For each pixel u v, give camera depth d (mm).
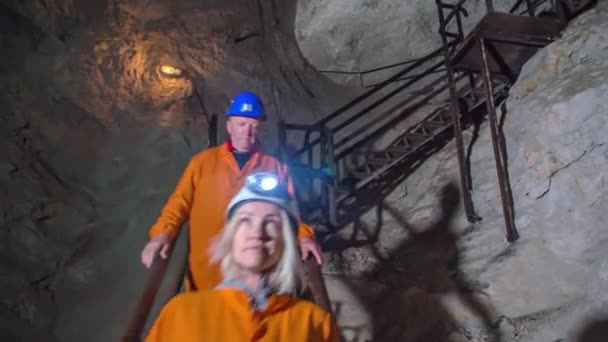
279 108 10312
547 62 7055
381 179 8766
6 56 7656
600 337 5051
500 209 6879
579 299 5480
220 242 2045
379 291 6406
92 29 9281
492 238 6605
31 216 6164
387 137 9969
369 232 7934
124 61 9148
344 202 8539
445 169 8266
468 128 8766
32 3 8547
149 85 9031
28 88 7527
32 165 6672
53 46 8438
